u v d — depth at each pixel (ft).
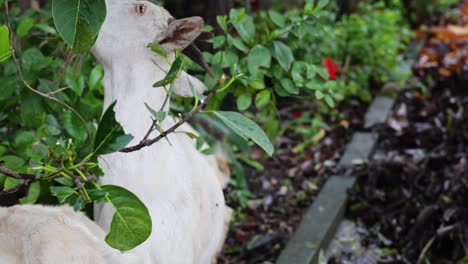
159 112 3.99
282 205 8.07
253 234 7.62
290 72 5.60
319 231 7.29
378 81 10.71
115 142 3.90
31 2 7.11
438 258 7.34
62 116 5.44
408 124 9.93
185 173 4.52
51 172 4.11
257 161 8.70
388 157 8.69
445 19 13.97
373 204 7.94
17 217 3.94
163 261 4.33
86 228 3.99
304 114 9.22
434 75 11.40
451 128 9.62
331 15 9.56
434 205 7.57
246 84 5.32
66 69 5.34
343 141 9.37
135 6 4.39
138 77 4.40
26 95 5.22
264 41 5.54
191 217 4.49
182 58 4.36
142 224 3.90
